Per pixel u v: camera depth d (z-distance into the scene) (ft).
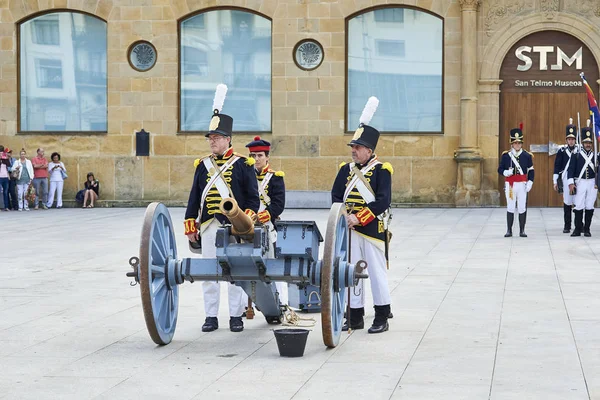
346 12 113.39
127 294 49.73
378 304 39.73
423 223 90.89
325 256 35.14
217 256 35.55
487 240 75.31
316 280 36.01
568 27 111.45
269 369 33.40
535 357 34.68
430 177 113.19
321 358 35.06
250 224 35.40
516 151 78.33
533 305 45.37
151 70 115.85
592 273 56.03
